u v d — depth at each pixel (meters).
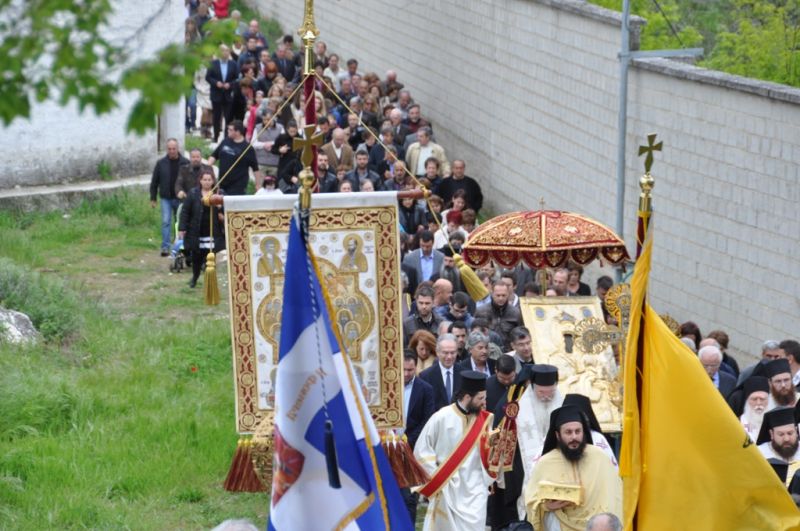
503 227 36.97
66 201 60.62
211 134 72.00
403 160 62.19
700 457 21.05
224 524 18.80
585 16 53.19
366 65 83.56
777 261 41.03
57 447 35.16
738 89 42.47
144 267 55.28
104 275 53.84
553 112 57.47
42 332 43.97
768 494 21.06
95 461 34.69
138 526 31.66
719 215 43.88
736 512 21.08
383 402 26.59
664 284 47.34
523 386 30.28
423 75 74.31
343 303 26.39
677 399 21.08
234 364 26.70
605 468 25.77
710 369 33.03
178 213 56.59
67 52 14.66
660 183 47.34
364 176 55.34
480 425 28.50
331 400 19.20
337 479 18.91
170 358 43.44
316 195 26.19
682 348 21.22
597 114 52.75
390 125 62.41
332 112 68.25
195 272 52.84
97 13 14.80
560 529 25.69
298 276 19.30
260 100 66.25
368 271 26.38
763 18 51.81
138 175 63.66
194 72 15.12
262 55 72.62
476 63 66.75
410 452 26.72
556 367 30.20
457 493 28.44
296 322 19.27
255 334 26.62
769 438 28.84
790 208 40.34
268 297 26.55
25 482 33.16
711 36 54.75
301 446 19.19
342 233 26.27
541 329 32.12
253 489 26.95
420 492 28.61
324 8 90.75
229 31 15.55
